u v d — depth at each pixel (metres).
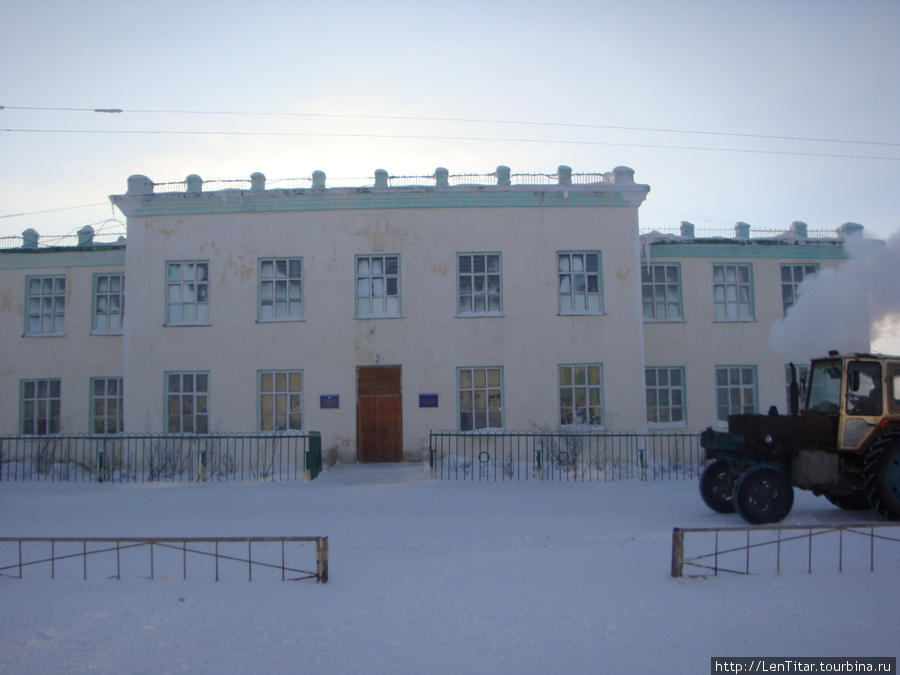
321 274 18.47
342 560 7.93
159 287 18.52
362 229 18.56
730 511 10.85
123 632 5.43
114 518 10.77
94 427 20.09
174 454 16.88
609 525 9.98
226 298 18.47
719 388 20.08
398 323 18.30
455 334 18.33
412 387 18.19
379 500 12.28
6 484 15.11
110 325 20.44
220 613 5.88
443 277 18.45
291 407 18.23
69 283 20.59
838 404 10.51
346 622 5.66
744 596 6.28
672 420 19.81
